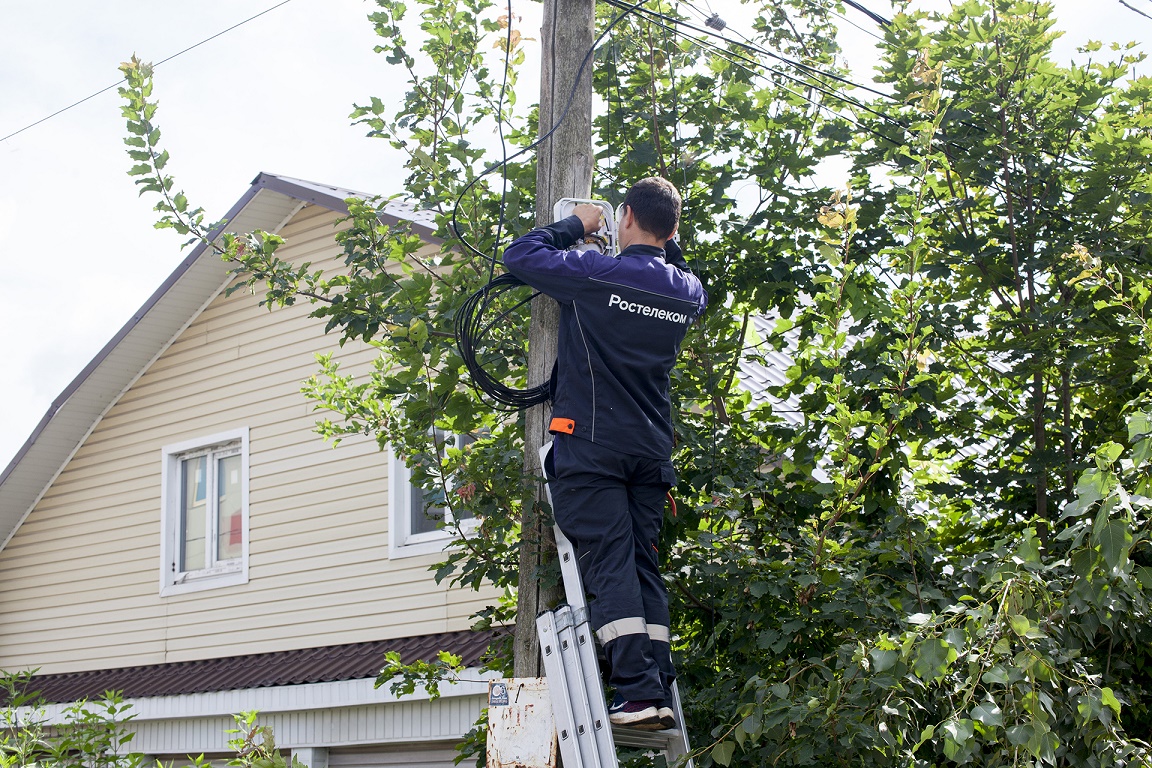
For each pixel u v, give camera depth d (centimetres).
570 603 395
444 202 586
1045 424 652
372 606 1026
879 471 538
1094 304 571
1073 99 627
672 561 544
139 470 1270
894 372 518
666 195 406
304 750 988
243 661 1092
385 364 674
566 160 475
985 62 609
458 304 533
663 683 395
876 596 491
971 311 665
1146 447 362
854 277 617
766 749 435
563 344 394
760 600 508
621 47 594
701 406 617
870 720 412
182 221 582
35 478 1341
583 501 383
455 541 542
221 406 1203
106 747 739
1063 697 402
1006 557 417
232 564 1175
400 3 583
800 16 711
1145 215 602
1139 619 467
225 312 1220
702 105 611
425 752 948
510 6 569
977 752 405
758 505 565
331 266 1143
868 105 675
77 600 1293
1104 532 364
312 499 1098
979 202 659
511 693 396
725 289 606
